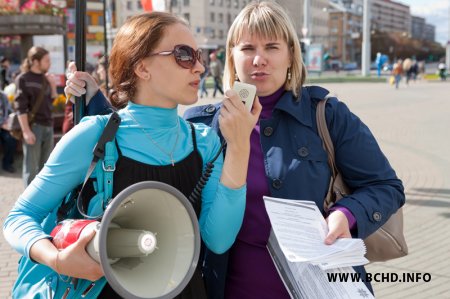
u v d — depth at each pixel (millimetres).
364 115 16219
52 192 1585
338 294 1649
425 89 29000
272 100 2084
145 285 1454
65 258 1380
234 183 1666
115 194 1612
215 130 2092
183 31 1644
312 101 2064
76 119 2238
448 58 55031
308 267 1718
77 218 1668
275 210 1743
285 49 2045
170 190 1456
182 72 1620
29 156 6824
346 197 1889
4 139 8977
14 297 1722
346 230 1741
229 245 1763
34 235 1500
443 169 8469
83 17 2188
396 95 24219
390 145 10852
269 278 1937
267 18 1994
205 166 1780
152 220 1562
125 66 1663
